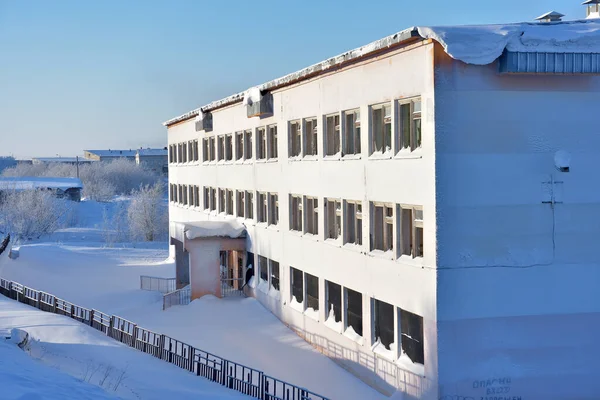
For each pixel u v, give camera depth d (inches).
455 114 740.7
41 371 604.7
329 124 1040.8
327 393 872.9
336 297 1019.9
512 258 757.3
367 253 903.7
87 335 1041.5
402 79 803.4
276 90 1232.2
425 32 724.7
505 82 749.9
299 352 1057.5
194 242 1386.6
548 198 764.6
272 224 1301.7
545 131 762.2
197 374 874.1
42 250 2284.7
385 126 865.5
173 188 2207.2
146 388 740.0
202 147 1811.0
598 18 827.4
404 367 812.0
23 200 3467.0
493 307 754.8
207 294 1390.3
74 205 4301.2
